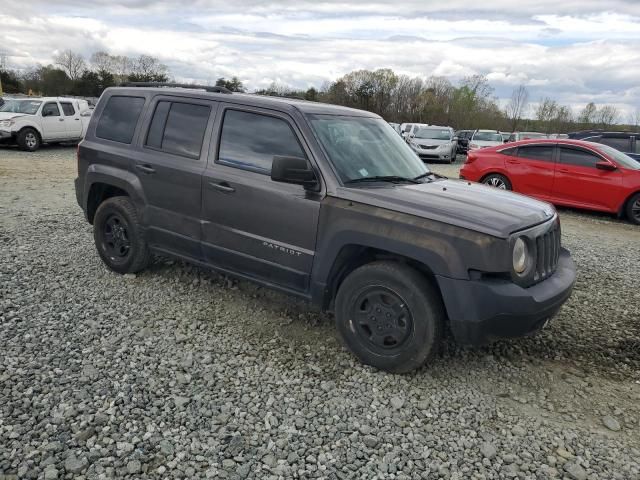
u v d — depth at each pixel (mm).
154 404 3207
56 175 12344
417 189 4027
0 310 4355
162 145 4836
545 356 4195
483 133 25359
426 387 3621
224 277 5402
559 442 3133
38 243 6289
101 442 2844
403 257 3688
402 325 3613
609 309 5258
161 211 4816
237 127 4406
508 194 4395
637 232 9531
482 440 3104
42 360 3621
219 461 2768
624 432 3279
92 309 4508
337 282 3998
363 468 2797
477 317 3352
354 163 4086
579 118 54688
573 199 10836
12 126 16531
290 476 2697
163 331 4195
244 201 4215
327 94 65312
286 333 4309
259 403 3311
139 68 78500
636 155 12750
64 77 70312
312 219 3877
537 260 3646
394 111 64188
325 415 3236
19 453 2717
